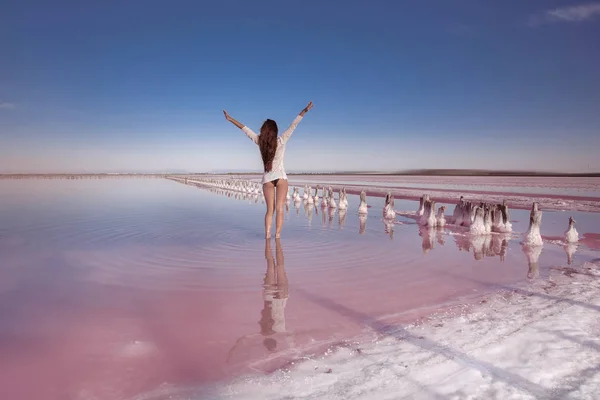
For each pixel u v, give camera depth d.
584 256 6.36
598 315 3.47
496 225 9.19
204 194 25.75
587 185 39.16
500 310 3.63
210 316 3.45
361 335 3.04
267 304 3.77
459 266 5.50
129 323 3.28
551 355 2.67
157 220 10.76
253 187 27.06
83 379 2.38
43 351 2.76
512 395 2.16
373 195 24.55
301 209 15.66
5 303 3.79
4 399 2.15
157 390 2.25
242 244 6.96
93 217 11.52
